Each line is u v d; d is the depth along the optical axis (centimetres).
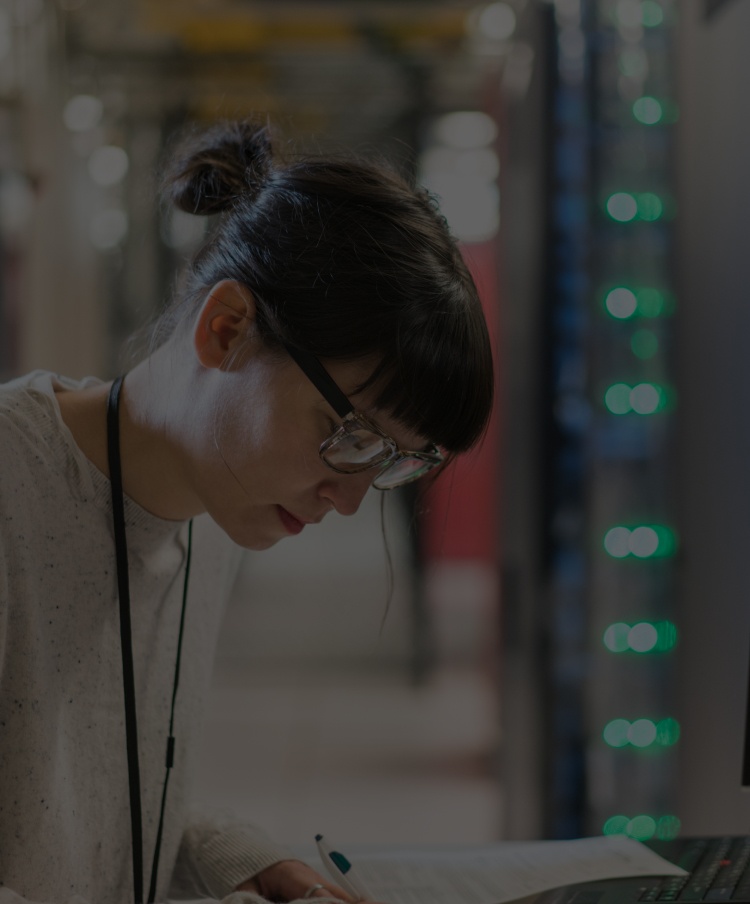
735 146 148
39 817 96
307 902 95
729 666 144
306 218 93
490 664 364
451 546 730
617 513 218
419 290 90
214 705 480
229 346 95
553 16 233
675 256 179
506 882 109
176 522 108
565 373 238
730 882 106
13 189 343
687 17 170
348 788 371
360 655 558
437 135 513
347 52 443
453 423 94
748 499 140
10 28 334
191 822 120
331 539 685
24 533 96
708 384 157
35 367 353
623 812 220
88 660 103
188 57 436
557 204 236
